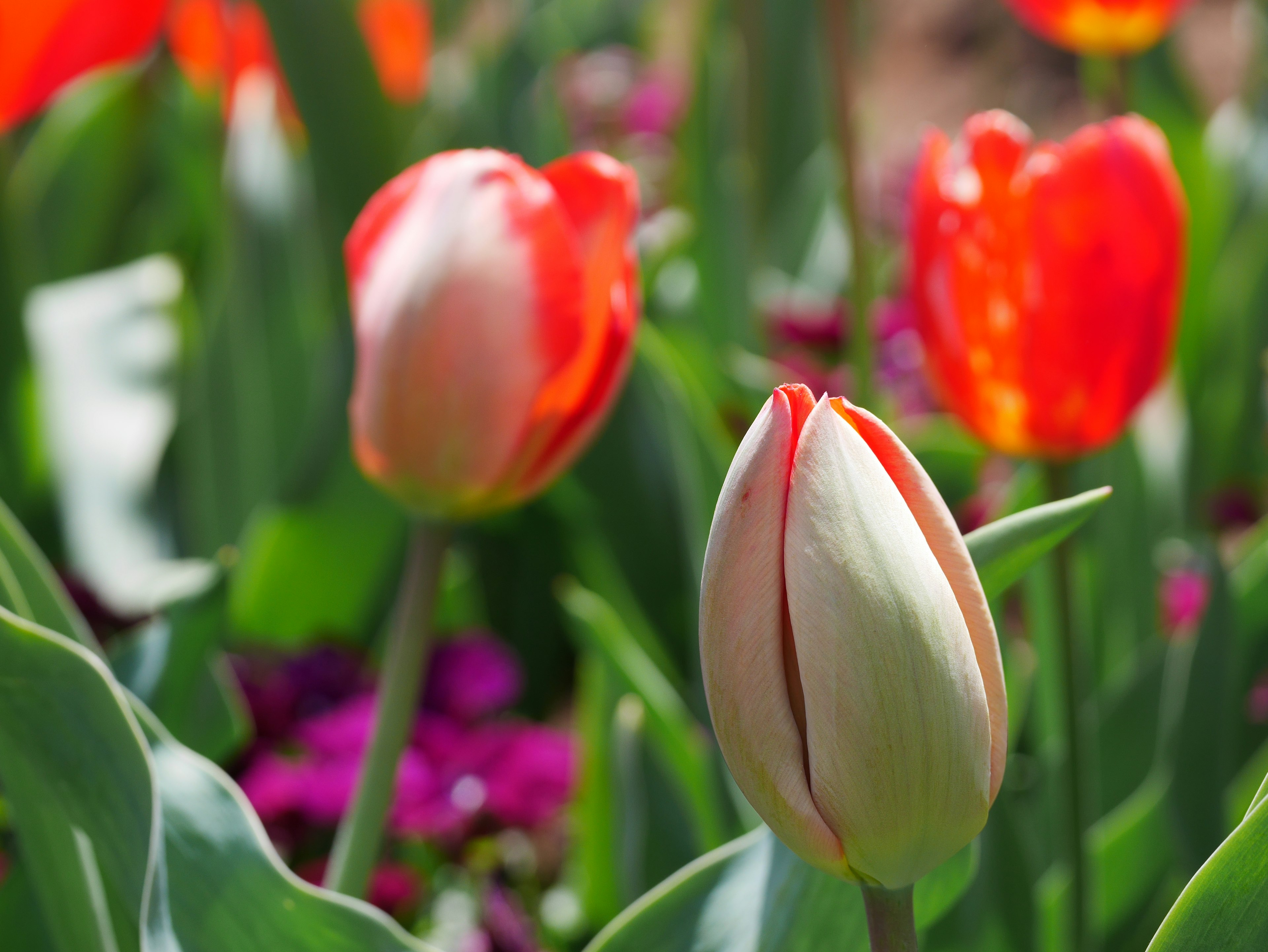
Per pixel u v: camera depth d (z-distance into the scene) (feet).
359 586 3.38
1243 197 4.50
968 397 2.59
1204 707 2.61
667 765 2.73
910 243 2.63
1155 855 2.77
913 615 1.99
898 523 2.00
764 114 4.96
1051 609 2.81
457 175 2.37
